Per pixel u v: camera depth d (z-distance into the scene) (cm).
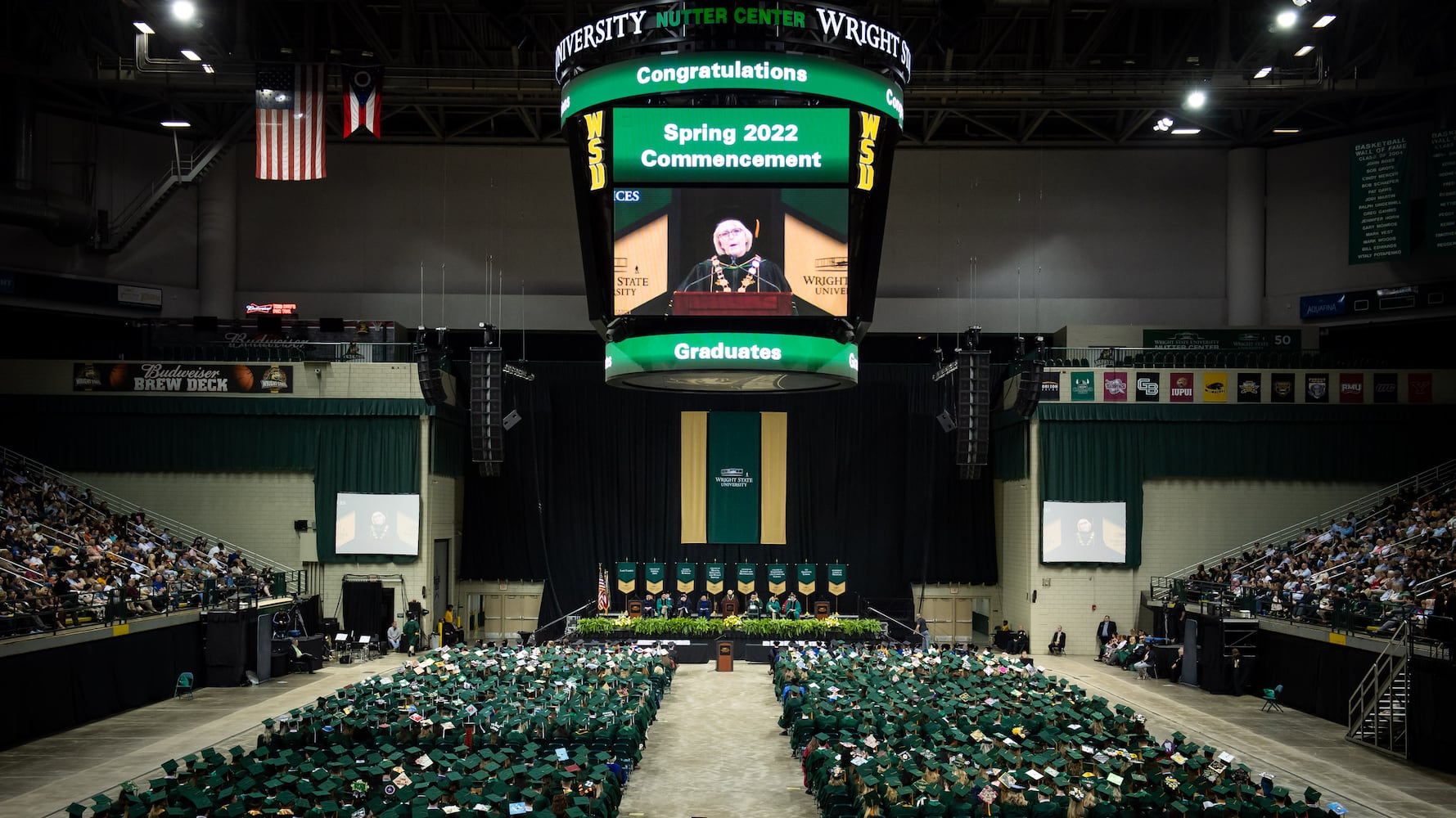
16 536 3606
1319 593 3712
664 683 3547
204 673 3647
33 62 4347
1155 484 4681
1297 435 4638
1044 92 4488
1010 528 4919
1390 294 4806
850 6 4456
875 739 2253
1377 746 2906
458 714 2516
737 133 3039
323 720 2416
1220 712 3397
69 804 2216
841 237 3047
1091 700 2847
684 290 3036
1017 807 1869
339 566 4553
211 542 4559
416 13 4684
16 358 4572
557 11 4647
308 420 4578
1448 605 2773
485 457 4600
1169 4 4528
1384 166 4716
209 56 4475
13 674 2758
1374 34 4622
